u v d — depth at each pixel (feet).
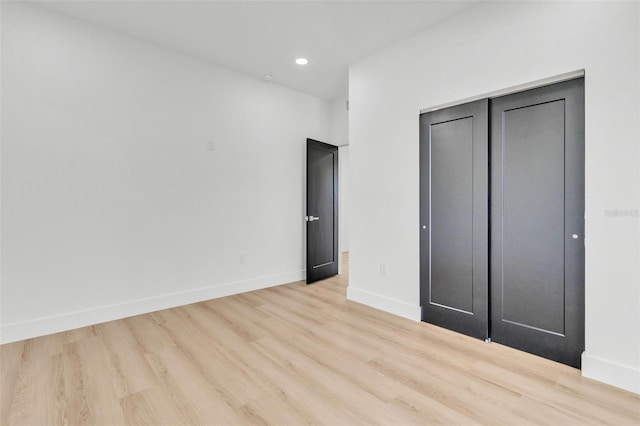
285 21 9.35
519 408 5.74
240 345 8.27
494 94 8.21
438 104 9.31
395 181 10.54
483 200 8.43
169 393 6.20
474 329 8.69
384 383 6.56
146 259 10.65
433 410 5.71
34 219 8.70
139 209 10.49
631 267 6.16
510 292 8.09
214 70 12.18
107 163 9.85
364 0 8.32
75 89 9.27
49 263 8.92
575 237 7.05
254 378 6.73
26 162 8.57
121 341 8.46
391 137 10.63
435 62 9.38
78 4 8.61
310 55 11.42
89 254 9.56
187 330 9.21
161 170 10.94
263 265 13.89
